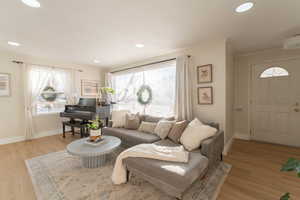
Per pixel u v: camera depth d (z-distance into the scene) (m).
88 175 2.00
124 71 4.50
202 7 1.63
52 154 2.74
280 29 2.20
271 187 1.75
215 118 2.71
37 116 3.86
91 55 3.57
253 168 2.18
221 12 1.73
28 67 3.65
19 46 2.90
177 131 2.40
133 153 1.77
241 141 3.44
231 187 1.75
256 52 3.38
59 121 4.26
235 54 3.59
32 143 3.38
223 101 2.61
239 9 1.67
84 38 2.50
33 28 2.12
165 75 3.47
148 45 2.86
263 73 3.33
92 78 4.96
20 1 1.50
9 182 1.87
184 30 2.21
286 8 1.65
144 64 3.94
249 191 1.67
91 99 4.10
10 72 3.43
